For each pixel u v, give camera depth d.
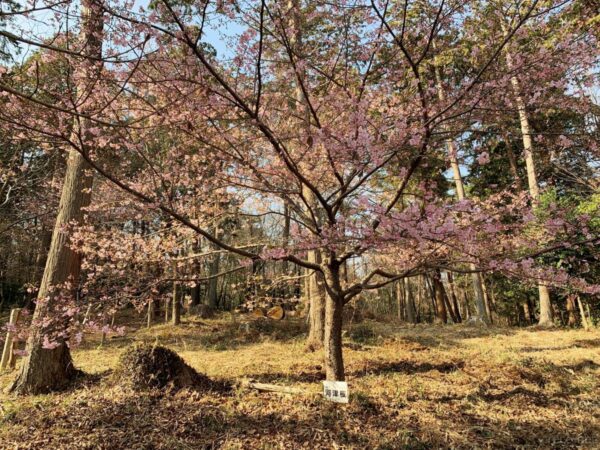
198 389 4.30
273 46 3.65
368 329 9.08
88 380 4.99
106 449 3.04
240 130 3.89
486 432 3.22
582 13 4.11
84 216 5.21
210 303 17.09
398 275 3.67
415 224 2.47
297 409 3.71
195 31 2.62
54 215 10.18
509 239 3.35
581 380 4.65
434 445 3.01
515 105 3.11
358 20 3.34
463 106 3.20
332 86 3.94
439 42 3.38
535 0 2.58
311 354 6.91
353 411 3.62
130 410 3.74
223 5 2.46
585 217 2.96
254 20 3.02
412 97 3.68
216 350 7.98
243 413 3.67
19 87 2.98
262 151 4.38
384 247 2.82
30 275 12.88
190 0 2.39
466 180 11.55
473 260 3.13
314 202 5.65
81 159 5.32
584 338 7.88
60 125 2.79
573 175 8.60
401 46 2.91
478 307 11.99
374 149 2.48
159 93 3.14
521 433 3.21
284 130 4.04
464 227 2.67
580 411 3.68
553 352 6.58
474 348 7.29
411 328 11.09
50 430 3.40
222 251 4.23
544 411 3.70
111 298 3.47
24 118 2.67
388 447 2.98
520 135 3.50
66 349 5.04
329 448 2.98
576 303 11.70
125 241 4.28
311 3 3.27
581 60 2.81
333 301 3.99
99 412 3.73
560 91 3.08
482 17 3.23
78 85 2.91
